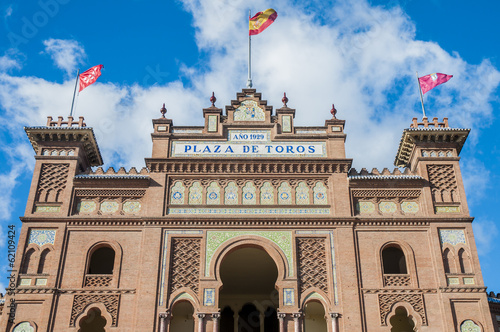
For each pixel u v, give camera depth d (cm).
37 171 3394
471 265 3150
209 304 3023
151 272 3094
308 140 3528
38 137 3500
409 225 3269
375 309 3034
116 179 3359
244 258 3500
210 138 3522
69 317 2995
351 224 3250
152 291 3044
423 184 3384
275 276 3722
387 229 3259
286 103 3691
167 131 3544
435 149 3503
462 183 3394
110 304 3034
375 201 3359
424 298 3070
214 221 3244
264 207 3303
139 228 3244
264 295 3984
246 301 3969
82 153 3534
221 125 3553
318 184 3391
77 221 3247
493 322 3331
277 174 3403
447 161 3459
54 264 3119
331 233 3231
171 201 3319
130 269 3131
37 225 3231
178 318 3606
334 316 2992
